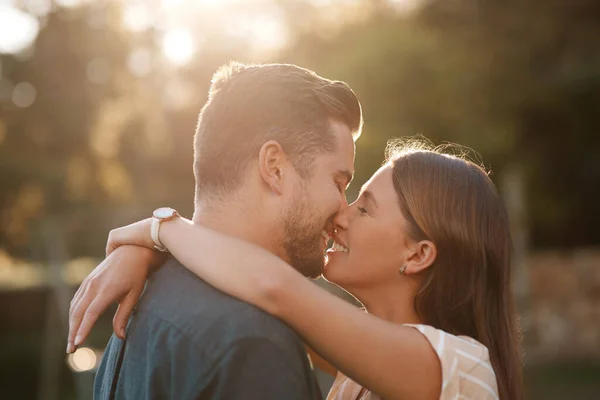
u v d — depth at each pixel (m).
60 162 19.36
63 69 20.14
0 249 18.22
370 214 2.08
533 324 12.41
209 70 23.50
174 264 1.71
